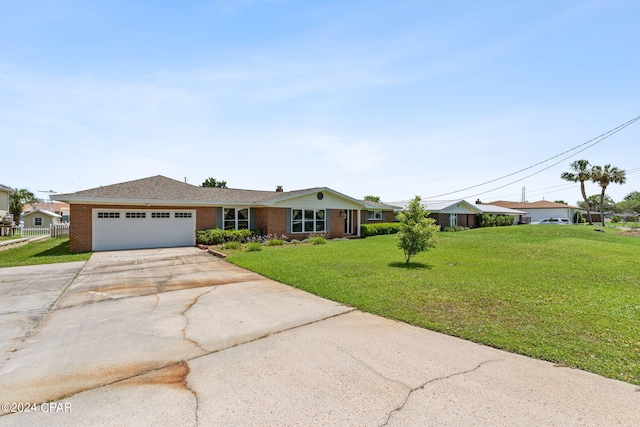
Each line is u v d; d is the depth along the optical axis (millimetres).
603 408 2637
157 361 3705
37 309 5852
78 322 5133
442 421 2496
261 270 9172
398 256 12305
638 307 5543
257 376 3295
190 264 10875
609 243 16953
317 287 7098
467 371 3332
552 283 7465
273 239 17688
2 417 2635
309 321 5023
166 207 16281
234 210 18734
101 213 14867
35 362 3705
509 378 3170
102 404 2826
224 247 14805
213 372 3402
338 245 16125
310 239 17766
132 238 15461
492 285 7230
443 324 4734
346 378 3219
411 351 3859
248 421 2545
